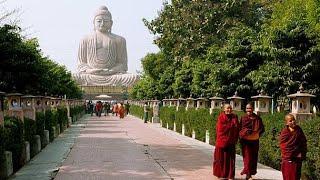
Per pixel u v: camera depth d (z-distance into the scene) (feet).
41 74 94.48
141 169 55.83
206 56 107.04
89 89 325.83
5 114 59.98
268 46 71.20
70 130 126.82
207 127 89.25
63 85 178.19
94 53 333.83
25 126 60.59
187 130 108.78
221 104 92.32
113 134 112.47
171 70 160.15
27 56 88.63
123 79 329.72
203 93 108.47
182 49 114.73
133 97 294.05
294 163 40.78
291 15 74.49
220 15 110.52
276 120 57.62
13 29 87.35
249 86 88.28
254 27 109.70
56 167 56.08
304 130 46.91
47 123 86.63
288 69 69.67
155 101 195.52
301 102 54.70
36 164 58.65
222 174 48.62
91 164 59.62
